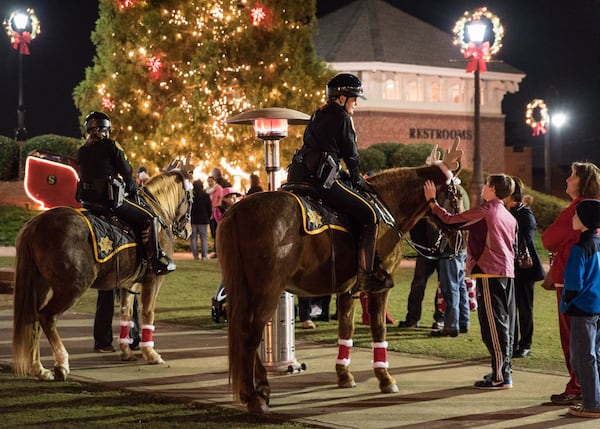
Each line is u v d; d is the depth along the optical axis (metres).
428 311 14.33
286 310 9.25
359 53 47.53
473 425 7.00
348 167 8.09
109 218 8.95
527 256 9.96
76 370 9.28
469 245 8.48
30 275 8.38
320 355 10.34
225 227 7.52
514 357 10.19
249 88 28.75
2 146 34.09
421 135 49.62
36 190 10.97
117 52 29.38
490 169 52.75
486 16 25.89
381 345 8.34
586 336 7.23
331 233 7.83
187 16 28.88
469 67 25.97
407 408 7.62
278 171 9.60
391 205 8.65
